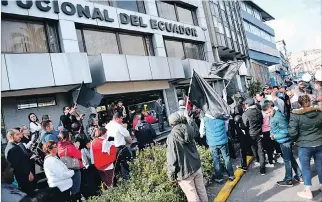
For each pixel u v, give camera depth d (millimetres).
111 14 11906
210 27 20062
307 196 4133
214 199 4621
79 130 5605
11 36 8688
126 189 4512
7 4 8391
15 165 4113
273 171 5723
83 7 10688
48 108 9023
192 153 3820
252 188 4980
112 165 5074
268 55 37750
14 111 8086
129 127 10188
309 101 4035
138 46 13555
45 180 5426
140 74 11391
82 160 5191
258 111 5676
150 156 5469
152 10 14500
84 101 7105
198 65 15641
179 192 4559
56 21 9883
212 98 5344
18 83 7555
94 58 10156
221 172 5699
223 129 5344
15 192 2578
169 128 12359
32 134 5762
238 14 27875
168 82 14453
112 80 10086
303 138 4102
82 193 4969
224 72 8719
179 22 16422
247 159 6668
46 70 8242
